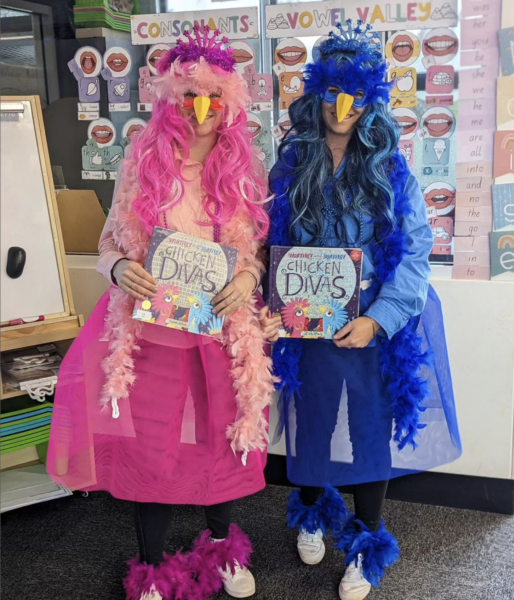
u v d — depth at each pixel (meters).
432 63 1.90
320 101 1.49
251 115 2.09
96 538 1.94
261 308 1.59
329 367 1.59
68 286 1.99
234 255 1.45
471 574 1.74
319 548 1.80
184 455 1.55
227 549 1.69
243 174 1.48
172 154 1.46
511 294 1.92
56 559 1.84
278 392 1.75
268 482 2.23
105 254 1.52
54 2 2.15
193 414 1.56
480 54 1.87
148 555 1.59
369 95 1.44
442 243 1.99
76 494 2.20
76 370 1.57
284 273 1.52
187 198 1.48
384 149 1.48
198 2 2.06
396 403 1.57
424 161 1.96
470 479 2.06
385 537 1.64
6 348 1.88
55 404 1.60
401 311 1.50
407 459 1.74
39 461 2.19
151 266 1.42
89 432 1.56
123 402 1.50
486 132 1.90
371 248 1.53
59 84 2.23
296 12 1.98
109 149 2.25
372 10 1.92
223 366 1.52
